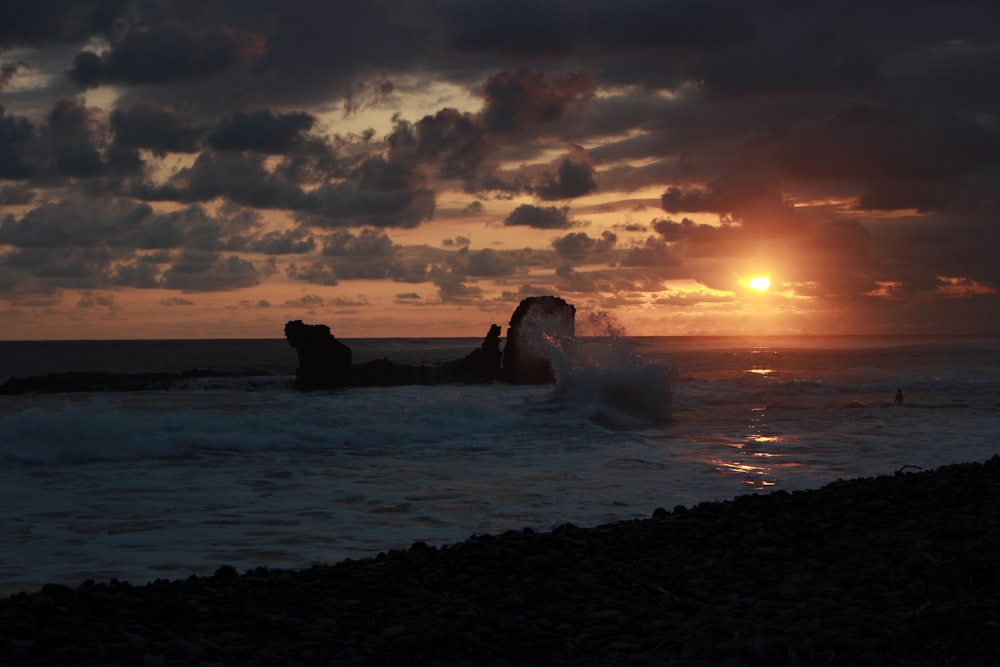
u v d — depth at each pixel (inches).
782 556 265.7
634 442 635.5
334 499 405.1
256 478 466.0
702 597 222.1
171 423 621.9
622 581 237.8
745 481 462.3
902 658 175.3
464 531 334.6
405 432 660.7
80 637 184.4
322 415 862.5
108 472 479.2
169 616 203.9
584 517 364.2
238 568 272.5
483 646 182.4
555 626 199.6
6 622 191.3
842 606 211.5
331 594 226.1
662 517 327.6
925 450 590.2
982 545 265.1
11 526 337.1
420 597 221.5
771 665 172.1
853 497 352.8
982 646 181.6
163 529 334.6
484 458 555.5
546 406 844.6
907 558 253.0
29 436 533.3
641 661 173.8
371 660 174.9
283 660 172.7
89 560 282.4
